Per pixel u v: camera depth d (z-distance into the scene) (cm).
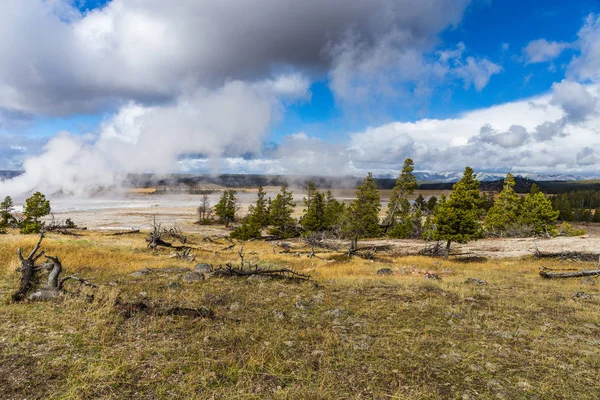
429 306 1052
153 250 2714
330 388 542
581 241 3919
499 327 866
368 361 647
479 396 530
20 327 694
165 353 633
